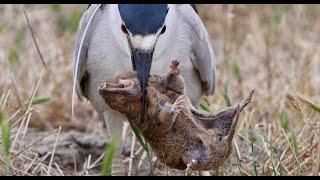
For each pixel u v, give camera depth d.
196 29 10.94
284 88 12.76
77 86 11.18
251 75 14.58
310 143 10.91
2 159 10.64
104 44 10.74
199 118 8.76
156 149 8.91
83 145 12.13
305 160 10.85
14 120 12.02
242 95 13.08
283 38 15.70
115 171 11.23
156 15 9.95
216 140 8.61
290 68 14.11
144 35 9.86
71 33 15.19
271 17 15.91
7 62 13.39
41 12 16.23
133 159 11.73
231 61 14.36
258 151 11.41
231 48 14.94
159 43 10.34
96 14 10.82
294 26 16.03
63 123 13.62
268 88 13.28
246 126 11.66
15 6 15.97
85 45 10.94
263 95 13.04
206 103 12.28
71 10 16.88
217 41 16.00
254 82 14.06
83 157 12.02
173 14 10.59
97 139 12.23
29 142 11.90
